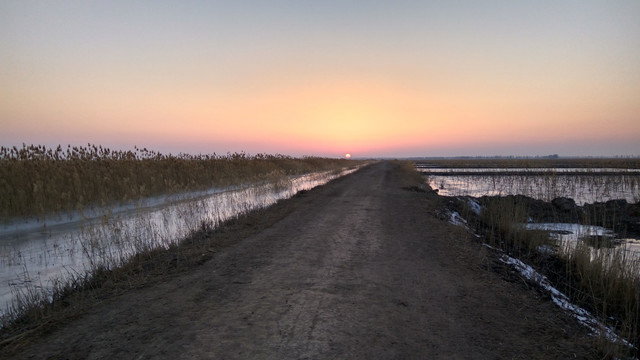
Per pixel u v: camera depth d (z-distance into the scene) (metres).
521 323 4.04
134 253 6.64
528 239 8.62
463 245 7.75
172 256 6.63
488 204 14.78
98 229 7.58
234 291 4.87
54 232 8.19
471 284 5.30
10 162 11.07
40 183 9.62
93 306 4.33
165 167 16.72
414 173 36.78
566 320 4.21
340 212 11.99
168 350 3.28
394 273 5.72
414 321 3.99
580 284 5.72
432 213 12.10
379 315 4.13
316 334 3.63
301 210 12.40
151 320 3.93
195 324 3.84
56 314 4.08
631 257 7.23
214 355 3.20
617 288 5.07
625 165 56.66
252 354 3.22
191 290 4.90
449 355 3.27
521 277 5.82
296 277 5.48
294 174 32.03
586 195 22.67
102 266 5.72
